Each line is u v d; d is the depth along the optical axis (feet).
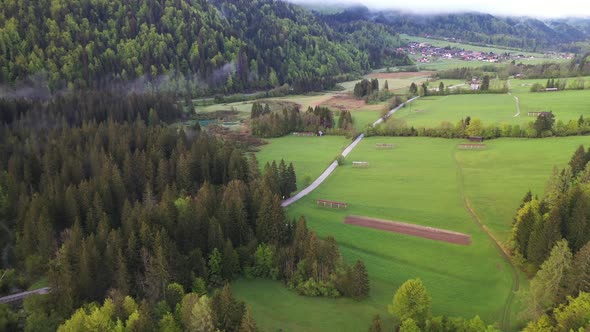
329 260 289.94
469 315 253.24
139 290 271.90
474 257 315.37
